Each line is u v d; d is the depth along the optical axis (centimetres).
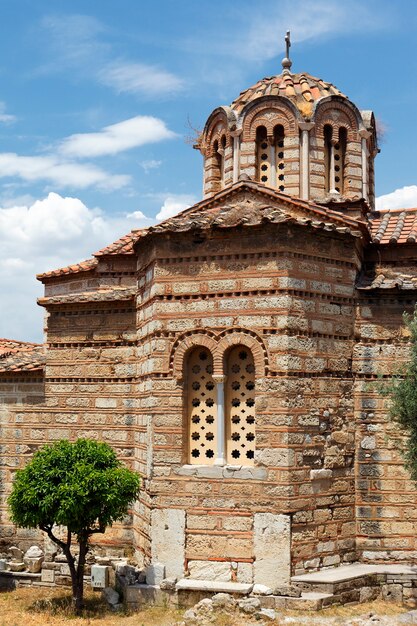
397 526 1916
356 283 1998
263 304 1828
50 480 1769
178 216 2177
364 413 1953
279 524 1755
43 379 2258
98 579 1970
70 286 2458
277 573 1744
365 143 2411
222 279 1866
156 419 1877
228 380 1870
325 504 1847
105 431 2173
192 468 1831
